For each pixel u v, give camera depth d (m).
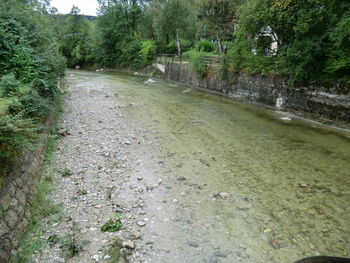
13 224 3.75
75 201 5.04
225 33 23.47
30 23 10.34
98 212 4.74
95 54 42.75
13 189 4.19
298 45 10.92
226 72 17.44
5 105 4.88
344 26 9.02
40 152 6.45
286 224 4.56
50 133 8.27
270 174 6.43
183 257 3.78
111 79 27.48
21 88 6.52
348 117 10.00
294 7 11.43
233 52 16.00
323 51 10.58
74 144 8.02
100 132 9.32
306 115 11.75
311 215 4.81
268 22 12.87
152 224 4.49
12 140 4.43
